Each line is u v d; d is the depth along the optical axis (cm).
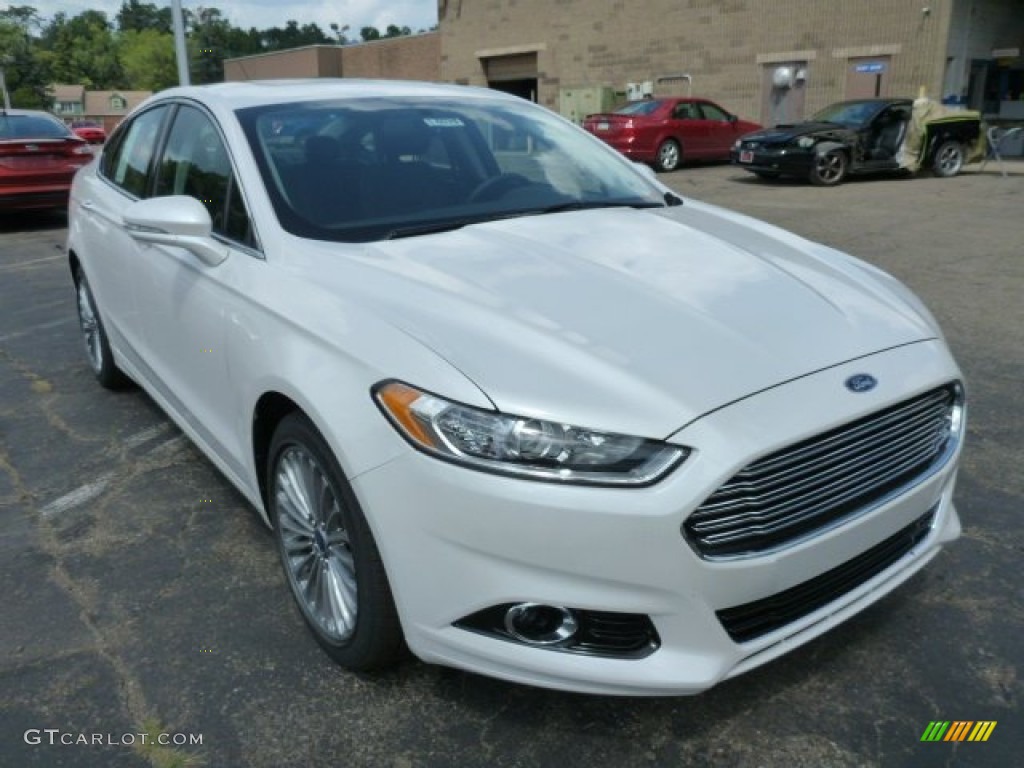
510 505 193
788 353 221
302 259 269
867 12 1931
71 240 481
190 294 308
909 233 935
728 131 1856
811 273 276
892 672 250
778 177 1555
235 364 273
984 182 1428
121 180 427
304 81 374
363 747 227
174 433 433
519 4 2712
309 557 262
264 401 260
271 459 264
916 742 225
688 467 191
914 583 293
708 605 199
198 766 222
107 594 297
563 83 2653
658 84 2381
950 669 251
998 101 2120
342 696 245
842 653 259
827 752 222
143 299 365
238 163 304
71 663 262
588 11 2516
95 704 245
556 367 205
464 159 343
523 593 198
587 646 205
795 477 204
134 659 263
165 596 295
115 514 353
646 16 2367
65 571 312
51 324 644
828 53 2016
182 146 359
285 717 238
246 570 310
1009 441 400
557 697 243
